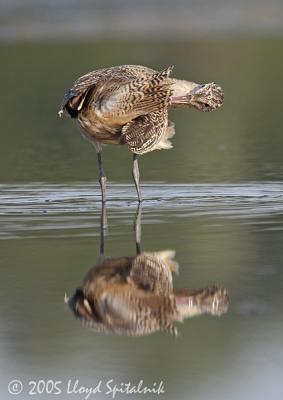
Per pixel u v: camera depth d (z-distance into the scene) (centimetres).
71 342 1038
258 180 1712
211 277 1188
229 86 2859
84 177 1784
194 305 1121
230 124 2366
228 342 1028
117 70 1459
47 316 1094
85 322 1081
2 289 1163
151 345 1028
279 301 1116
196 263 1239
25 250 1298
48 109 2578
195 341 1035
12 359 1001
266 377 961
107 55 3225
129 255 1267
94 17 4044
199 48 3394
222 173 1784
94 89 1422
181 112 2614
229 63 3173
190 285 1163
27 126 2392
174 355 1002
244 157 1947
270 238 1334
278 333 1044
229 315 1094
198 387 948
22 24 3878
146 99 1408
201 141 2159
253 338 1033
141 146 1387
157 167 1875
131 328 1076
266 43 3462
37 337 1046
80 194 1639
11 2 4181
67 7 4156
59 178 1777
